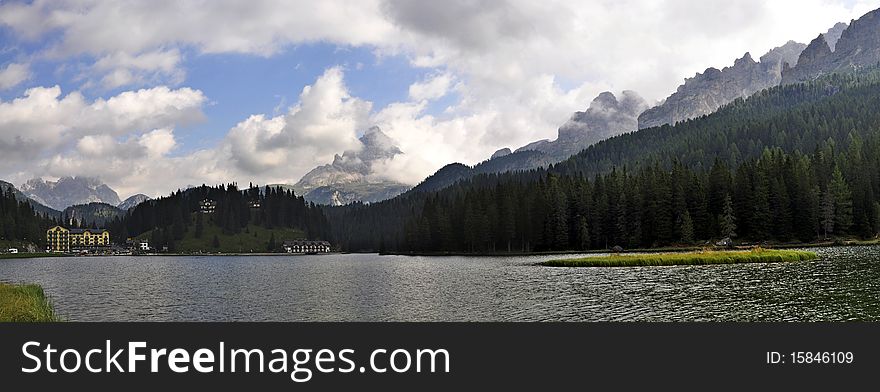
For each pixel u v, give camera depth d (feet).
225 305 207.51
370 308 190.08
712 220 550.77
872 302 163.43
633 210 585.22
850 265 275.18
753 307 164.35
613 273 287.07
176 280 342.85
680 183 575.38
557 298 196.85
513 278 280.92
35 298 168.66
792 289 194.80
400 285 267.80
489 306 184.75
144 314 187.52
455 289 239.09
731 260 330.54
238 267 535.19
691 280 237.86
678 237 558.15
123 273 435.53
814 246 494.59
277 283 303.48
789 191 542.57
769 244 519.60
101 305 213.05
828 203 524.93
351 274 366.84
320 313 181.98
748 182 551.59
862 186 549.13
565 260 366.22
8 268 549.13
